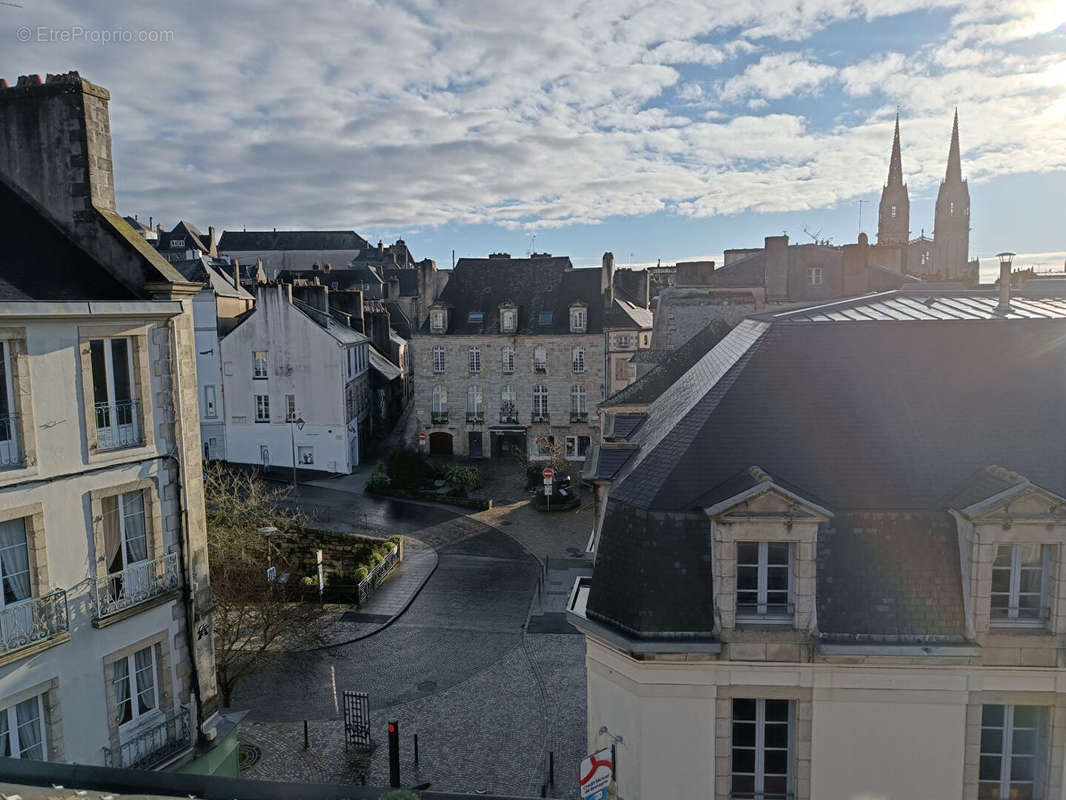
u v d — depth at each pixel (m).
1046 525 11.70
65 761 13.41
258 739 20.94
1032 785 12.29
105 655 14.10
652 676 12.25
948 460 13.13
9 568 12.88
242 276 85.06
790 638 12.05
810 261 41.50
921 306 19.62
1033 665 11.80
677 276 41.78
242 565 25.77
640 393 30.44
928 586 12.14
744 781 12.51
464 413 55.38
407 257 128.25
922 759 12.11
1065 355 14.51
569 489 46.12
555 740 20.80
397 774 18.34
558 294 55.94
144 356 14.87
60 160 15.43
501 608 30.16
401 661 25.64
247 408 51.19
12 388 12.71
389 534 39.62
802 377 14.64
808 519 11.97
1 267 13.57
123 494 14.71
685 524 12.53
